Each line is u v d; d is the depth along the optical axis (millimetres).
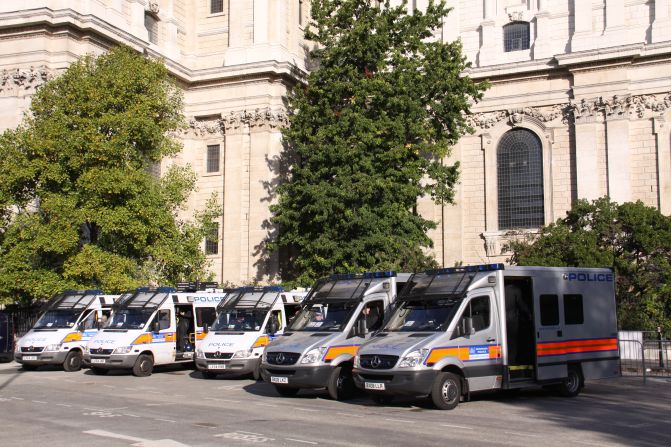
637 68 41031
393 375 16875
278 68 42531
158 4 43094
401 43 36188
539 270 19281
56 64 35906
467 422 15094
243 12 43719
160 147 32375
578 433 13828
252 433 13352
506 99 43938
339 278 21297
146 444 12219
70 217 29297
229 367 23953
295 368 18828
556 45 43156
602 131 41344
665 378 24469
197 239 32781
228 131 43062
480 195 44250
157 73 32594
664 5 41125
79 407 17016
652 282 32719
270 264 41125
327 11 36438
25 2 36312
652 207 35531
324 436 13102
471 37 45344
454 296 18062
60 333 27562
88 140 29812
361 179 32844
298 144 35750
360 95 34250
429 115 36125
